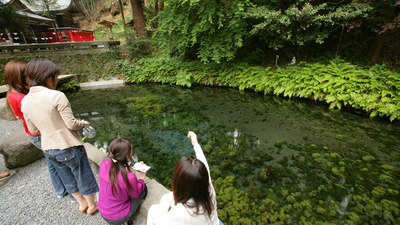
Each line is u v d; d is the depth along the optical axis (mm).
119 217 1784
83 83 12070
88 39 18875
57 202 2420
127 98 9281
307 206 2912
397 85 5469
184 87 11398
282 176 3588
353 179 3473
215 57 9219
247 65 10047
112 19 31141
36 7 19219
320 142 4754
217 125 5879
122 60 13180
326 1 7555
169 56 13289
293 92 7984
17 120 5215
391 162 3916
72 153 1757
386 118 5977
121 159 1692
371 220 2660
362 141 4750
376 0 6734
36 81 1571
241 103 8031
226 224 2652
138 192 1930
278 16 7281
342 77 6746
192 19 9250
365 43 8695
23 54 10656
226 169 3830
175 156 4273
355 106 6438
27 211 2277
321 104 7422
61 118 1653
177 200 1150
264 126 5742
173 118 6512
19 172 3025
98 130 5680
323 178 3514
